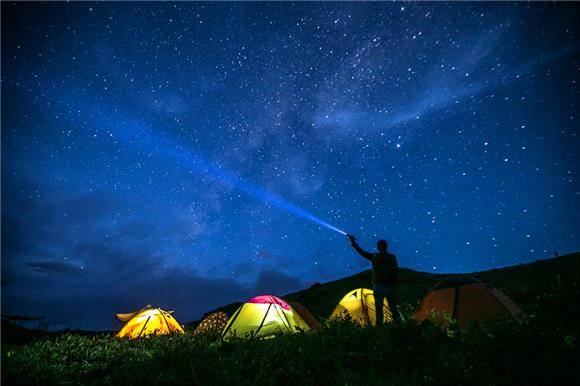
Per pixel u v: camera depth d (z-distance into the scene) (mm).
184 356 6000
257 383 4434
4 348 6984
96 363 6297
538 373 3979
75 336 8430
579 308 5438
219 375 4738
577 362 4047
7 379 5297
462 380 4062
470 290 7836
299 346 5883
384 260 8430
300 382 4602
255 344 6473
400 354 4941
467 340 5043
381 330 5809
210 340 8719
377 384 4074
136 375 5207
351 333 6078
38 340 7934
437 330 5473
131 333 11930
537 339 4719
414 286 23578
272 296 10430
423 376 4293
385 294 8203
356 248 8727
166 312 13062
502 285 16609
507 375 4109
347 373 4492
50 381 5375
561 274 15750
